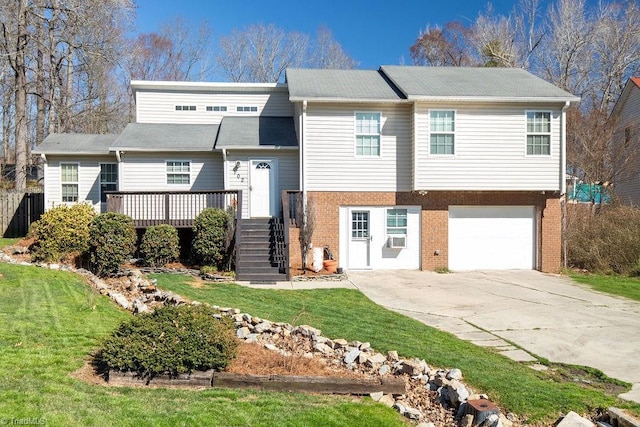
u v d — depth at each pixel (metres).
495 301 11.71
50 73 26.94
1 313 7.87
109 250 13.00
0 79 26.92
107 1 25.38
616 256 16.91
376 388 5.67
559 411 5.33
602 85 34.88
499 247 16.75
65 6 25.00
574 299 12.07
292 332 7.89
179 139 18.08
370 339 7.81
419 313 10.39
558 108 16.09
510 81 17.73
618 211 18.44
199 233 14.17
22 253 14.52
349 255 16.25
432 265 16.45
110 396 5.10
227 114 20.61
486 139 15.93
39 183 27.28
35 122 32.94
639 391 5.93
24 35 23.83
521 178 16.02
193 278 13.36
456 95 15.59
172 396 5.26
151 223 15.24
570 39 35.16
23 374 5.48
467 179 15.90
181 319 6.20
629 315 10.27
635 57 33.72
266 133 17.94
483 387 5.89
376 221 16.33
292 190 16.58
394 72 18.80
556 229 16.70
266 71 46.81
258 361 6.39
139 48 40.84
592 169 23.23
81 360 6.11
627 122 25.77
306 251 15.09
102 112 31.19
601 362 7.11
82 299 9.12
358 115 16.16
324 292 12.35
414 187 15.80
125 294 10.66
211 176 17.81
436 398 5.71
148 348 5.68
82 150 17.98
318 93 16.09
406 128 16.28
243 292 11.72
